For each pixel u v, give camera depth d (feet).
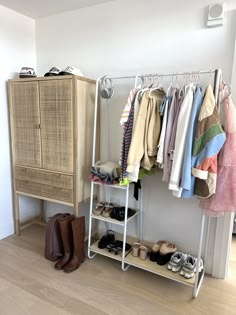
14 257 7.73
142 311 5.73
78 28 8.39
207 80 6.63
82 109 7.36
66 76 7.01
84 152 7.68
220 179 5.61
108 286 6.53
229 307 5.92
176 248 7.22
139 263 6.81
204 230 7.10
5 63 8.40
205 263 7.19
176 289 6.50
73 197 7.53
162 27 7.02
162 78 7.19
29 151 8.14
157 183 7.64
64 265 7.17
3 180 8.79
